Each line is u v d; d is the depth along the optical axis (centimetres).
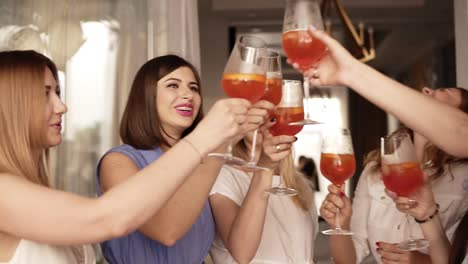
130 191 92
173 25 244
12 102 107
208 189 127
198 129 96
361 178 211
